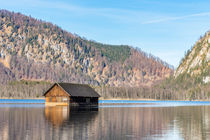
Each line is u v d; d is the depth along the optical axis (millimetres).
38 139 31594
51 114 61438
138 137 33844
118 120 52094
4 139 31422
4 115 58156
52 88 103250
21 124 43594
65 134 34844
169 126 44344
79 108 87688
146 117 59188
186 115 66125
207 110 88375
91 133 36031
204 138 33875
